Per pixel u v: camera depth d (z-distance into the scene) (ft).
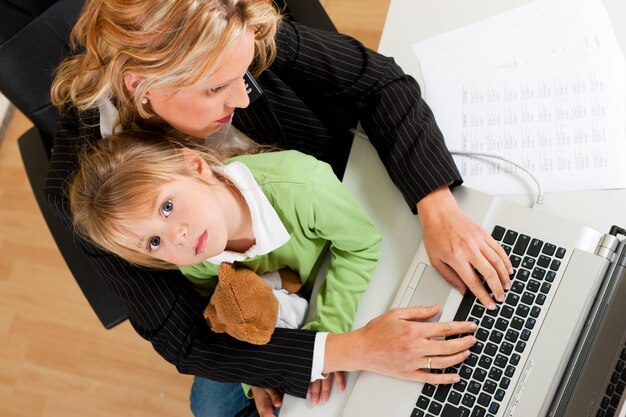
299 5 3.80
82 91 2.77
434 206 3.15
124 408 6.00
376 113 3.43
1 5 3.34
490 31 3.44
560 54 3.29
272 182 3.22
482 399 2.74
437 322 2.93
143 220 2.80
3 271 6.51
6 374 6.32
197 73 2.39
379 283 3.27
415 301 3.08
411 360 2.89
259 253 3.22
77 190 3.02
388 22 3.64
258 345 3.22
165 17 2.30
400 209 3.34
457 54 3.46
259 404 3.76
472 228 3.01
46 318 6.34
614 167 3.06
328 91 3.54
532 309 2.80
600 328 2.67
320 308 3.34
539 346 2.73
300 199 3.19
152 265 3.23
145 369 6.04
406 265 3.25
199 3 2.28
